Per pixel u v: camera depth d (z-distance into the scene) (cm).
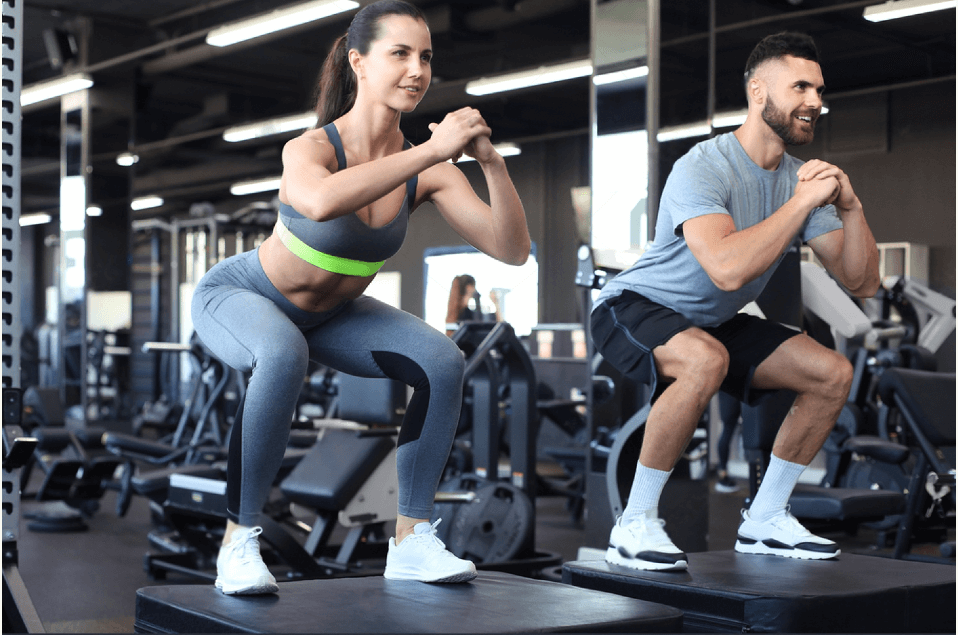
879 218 733
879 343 491
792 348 209
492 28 752
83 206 797
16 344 216
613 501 272
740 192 204
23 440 213
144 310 918
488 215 174
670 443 199
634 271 220
